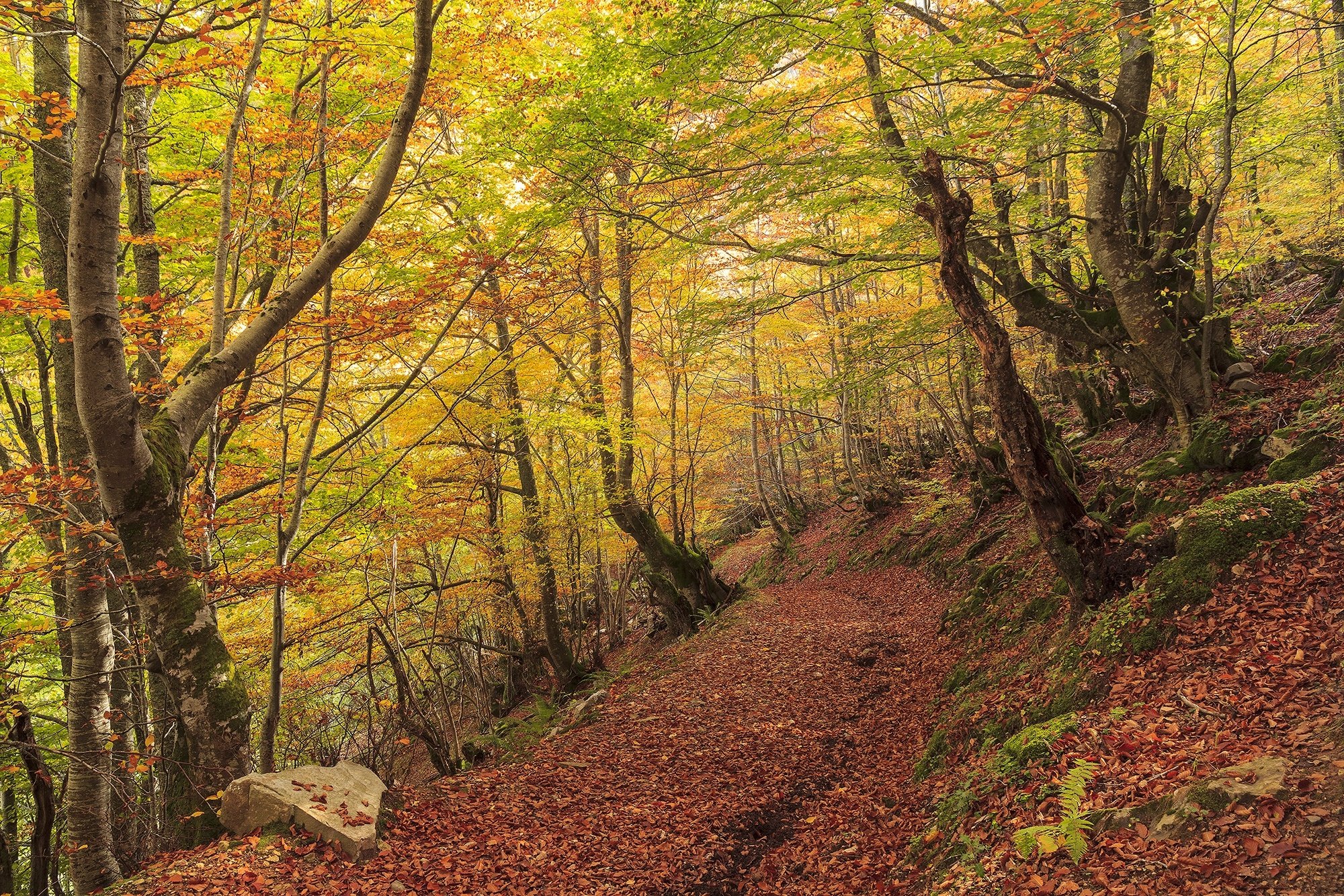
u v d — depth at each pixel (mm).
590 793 8109
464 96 9508
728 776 8664
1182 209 10047
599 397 16375
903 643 12969
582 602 21812
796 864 6625
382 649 13648
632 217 10180
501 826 6926
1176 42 10312
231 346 6430
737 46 7910
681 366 17750
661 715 10883
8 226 9906
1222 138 10812
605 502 16609
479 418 13711
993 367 7094
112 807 8539
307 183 9312
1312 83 12758
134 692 10203
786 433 31797
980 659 9195
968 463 18703
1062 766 5062
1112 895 3625
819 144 9812
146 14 8055
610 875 6312
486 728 15930
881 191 11180
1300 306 12227
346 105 9406
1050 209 12984
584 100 8523
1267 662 4922
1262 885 3230
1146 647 5965
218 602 7359
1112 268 9703
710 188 10625
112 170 5441
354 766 7055
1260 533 6016
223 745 6289
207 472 7363
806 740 9602
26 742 6086
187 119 9242
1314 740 3922
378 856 5867
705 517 29031
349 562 12781
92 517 7777
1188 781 4125
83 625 7691
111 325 5566
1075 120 11000
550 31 10031
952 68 8758
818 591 20422
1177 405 9672
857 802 7625
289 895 5070
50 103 7211
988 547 14273
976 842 4875
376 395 15078
